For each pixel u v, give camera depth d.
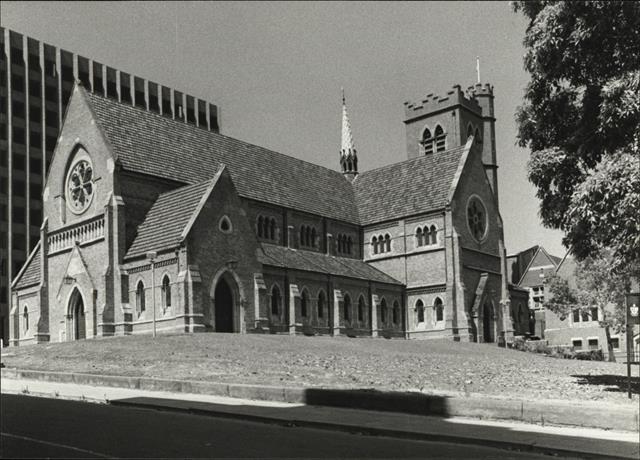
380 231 79.25
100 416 19.62
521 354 58.00
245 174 70.62
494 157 94.56
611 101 25.25
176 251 49.88
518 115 29.53
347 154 91.75
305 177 80.50
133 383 27.28
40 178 118.38
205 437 16.50
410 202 78.38
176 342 39.84
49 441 15.48
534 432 17.89
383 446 16.28
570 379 32.94
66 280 58.19
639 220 23.73
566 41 26.72
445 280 72.81
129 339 42.53
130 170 56.34
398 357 40.91
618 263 26.45
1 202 113.00
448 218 73.25
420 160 83.62
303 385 26.30
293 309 60.78
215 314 51.34
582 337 87.94
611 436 17.52
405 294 75.62
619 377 34.34
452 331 71.12
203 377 28.20
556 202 28.31
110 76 125.12
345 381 27.83
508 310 78.06
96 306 54.94
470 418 20.17
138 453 14.35
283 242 70.25
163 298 50.69
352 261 77.00
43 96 119.44
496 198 93.00
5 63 115.75
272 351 37.88
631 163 23.84
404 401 21.09
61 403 22.73
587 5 25.56
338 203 81.38
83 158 58.97
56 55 121.81
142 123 62.91
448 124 90.25
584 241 27.81
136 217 56.38
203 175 64.31
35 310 62.84
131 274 53.50
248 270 54.00
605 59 26.97
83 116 59.44
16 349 43.66
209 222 51.28
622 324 65.25
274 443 16.06
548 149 28.03
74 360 35.19
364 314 70.12
